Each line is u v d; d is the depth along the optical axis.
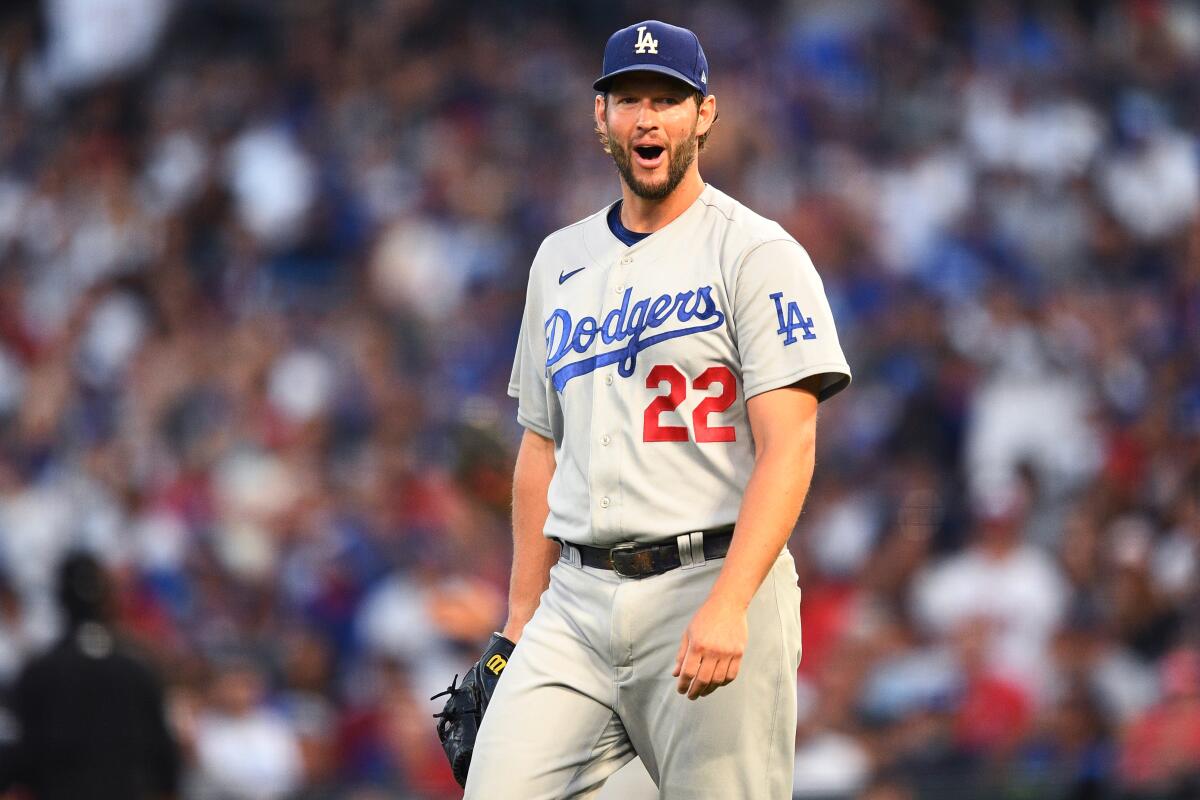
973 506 35.50
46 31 58.62
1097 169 52.75
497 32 57.84
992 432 41.44
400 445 41.56
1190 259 49.62
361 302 47.72
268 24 58.16
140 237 50.78
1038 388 42.09
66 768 22.06
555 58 57.34
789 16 57.34
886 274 47.81
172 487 38.91
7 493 39.97
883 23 56.66
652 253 12.27
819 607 32.91
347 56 57.03
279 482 39.28
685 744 11.92
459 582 26.27
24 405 44.97
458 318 47.28
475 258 49.38
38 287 49.84
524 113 55.38
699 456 11.95
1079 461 40.12
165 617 34.06
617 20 58.59
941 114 53.84
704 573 11.91
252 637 32.47
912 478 37.94
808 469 11.59
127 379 45.38
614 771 12.65
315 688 30.81
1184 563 33.31
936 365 42.75
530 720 12.26
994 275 48.66
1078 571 33.50
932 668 30.27
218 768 27.94
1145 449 39.88
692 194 12.41
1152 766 24.30
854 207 50.00
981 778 26.03
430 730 27.36
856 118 54.03
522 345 13.36
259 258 50.06
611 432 12.09
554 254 12.89
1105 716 28.39
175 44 58.03
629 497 12.00
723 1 57.88
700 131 12.25
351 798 26.58
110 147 55.00
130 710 22.44
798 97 54.34
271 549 36.44
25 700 22.23
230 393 43.78
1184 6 58.62
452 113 55.25
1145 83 56.34
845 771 26.77
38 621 34.69
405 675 27.92
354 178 52.25
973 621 31.86
